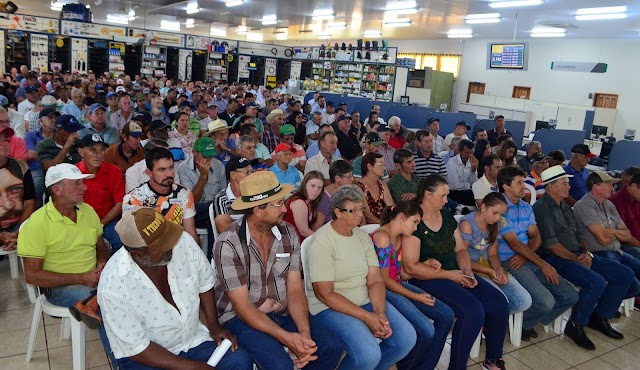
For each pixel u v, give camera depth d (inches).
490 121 411.8
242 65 731.4
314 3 440.1
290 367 89.4
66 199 103.6
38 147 181.0
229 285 91.7
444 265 128.7
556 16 392.8
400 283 124.3
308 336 95.2
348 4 429.1
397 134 308.5
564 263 149.6
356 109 550.3
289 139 218.5
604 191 159.0
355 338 99.5
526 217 146.2
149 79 586.2
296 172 182.1
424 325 110.0
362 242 111.3
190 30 900.6
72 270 107.8
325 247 105.8
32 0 646.5
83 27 601.6
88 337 123.2
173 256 83.2
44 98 303.4
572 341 145.2
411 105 526.6
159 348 79.7
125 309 77.0
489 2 355.6
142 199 124.3
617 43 519.5
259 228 95.5
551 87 592.7
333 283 106.6
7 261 163.6
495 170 188.1
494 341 123.0
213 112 327.0
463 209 213.8
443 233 127.4
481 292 125.3
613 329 151.8
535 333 145.3
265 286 96.7
